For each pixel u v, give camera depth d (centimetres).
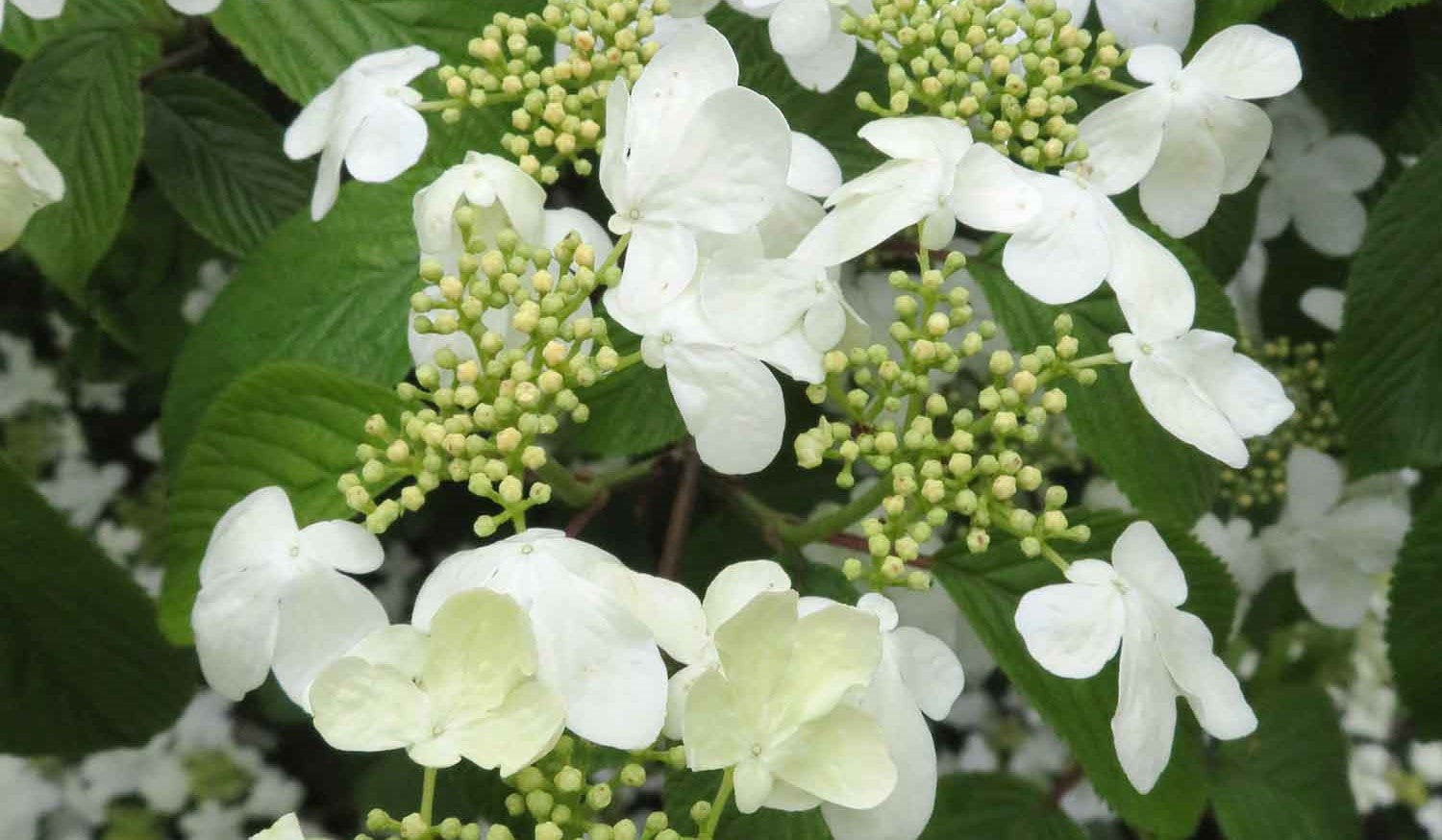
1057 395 56
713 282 55
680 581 69
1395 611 64
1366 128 71
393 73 59
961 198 56
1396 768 103
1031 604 55
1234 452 56
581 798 55
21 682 65
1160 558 56
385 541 86
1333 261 74
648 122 56
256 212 68
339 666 53
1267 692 71
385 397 58
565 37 60
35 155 58
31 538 62
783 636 53
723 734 53
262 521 55
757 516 64
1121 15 61
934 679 55
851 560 56
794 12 59
